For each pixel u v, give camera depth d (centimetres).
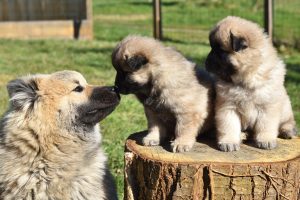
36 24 666
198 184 224
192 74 235
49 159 227
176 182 224
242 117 236
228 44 236
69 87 232
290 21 664
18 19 666
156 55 236
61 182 228
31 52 550
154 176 226
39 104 227
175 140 233
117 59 241
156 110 236
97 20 851
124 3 1071
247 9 812
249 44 234
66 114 230
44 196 227
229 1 884
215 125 237
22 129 226
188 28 724
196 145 235
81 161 231
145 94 240
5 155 227
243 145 236
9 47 579
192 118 232
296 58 520
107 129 313
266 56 234
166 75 233
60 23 671
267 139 233
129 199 232
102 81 407
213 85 238
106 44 617
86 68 461
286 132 242
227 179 223
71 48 580
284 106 239
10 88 227
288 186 225
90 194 232
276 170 223
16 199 226
